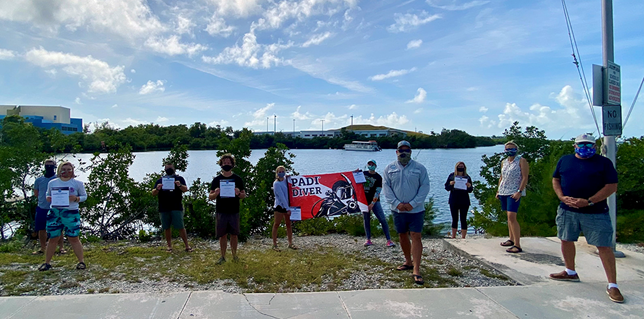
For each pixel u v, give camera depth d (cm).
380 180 808
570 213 473
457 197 841
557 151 1090
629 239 795
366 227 823
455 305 425
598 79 613
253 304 427
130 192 1091
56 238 595
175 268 605
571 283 494
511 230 657
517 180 649
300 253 723
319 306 422
